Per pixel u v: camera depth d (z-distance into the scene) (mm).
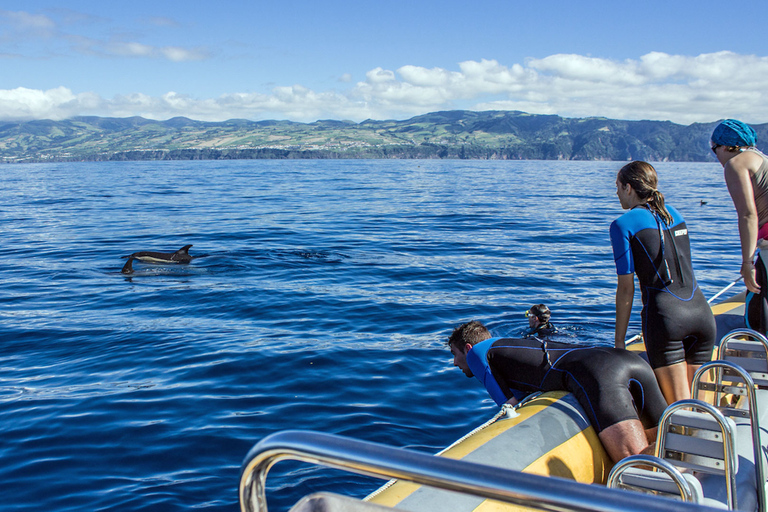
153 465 4508
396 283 11758
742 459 2623
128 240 18328
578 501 1060
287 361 6938
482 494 1130
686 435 2357
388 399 5863
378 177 75562
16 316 9289
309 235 19438
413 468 1184
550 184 59562
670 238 3045
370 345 7637
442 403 5797
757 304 3732
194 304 10008
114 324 8734
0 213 27438
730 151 3576
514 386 3098
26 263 14359
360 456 1226
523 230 20953
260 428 5156
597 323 8742
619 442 2520
